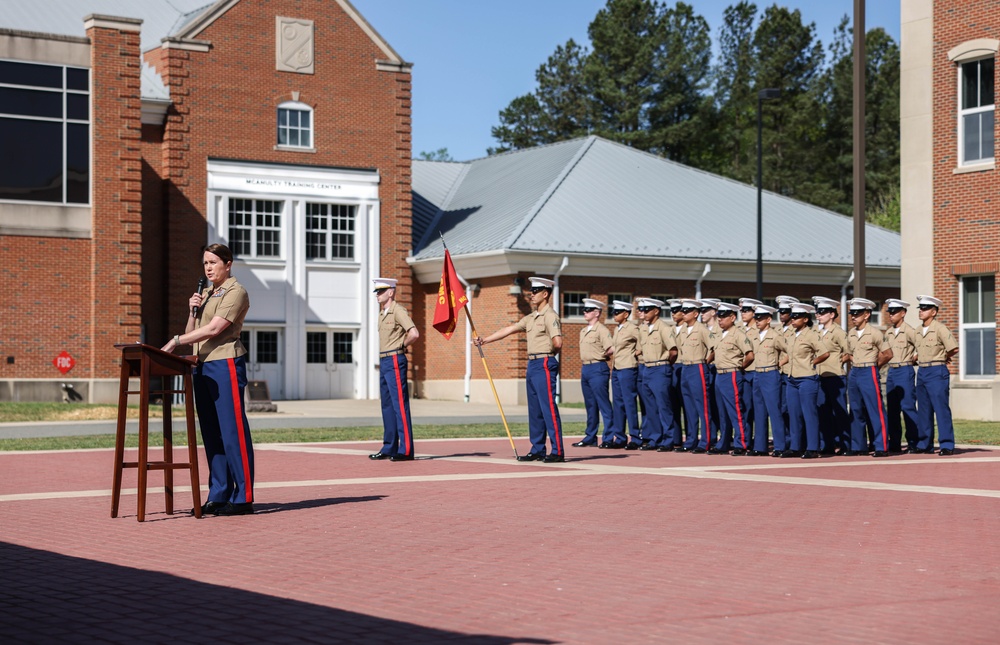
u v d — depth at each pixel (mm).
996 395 29906
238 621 7223
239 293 12242
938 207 31109
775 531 11047
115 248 39000
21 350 37875
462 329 44625
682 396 22125
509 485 14938
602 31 83125
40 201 38094
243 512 12242
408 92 47094
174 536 10750
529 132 84812
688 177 50281
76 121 38531
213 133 43531
